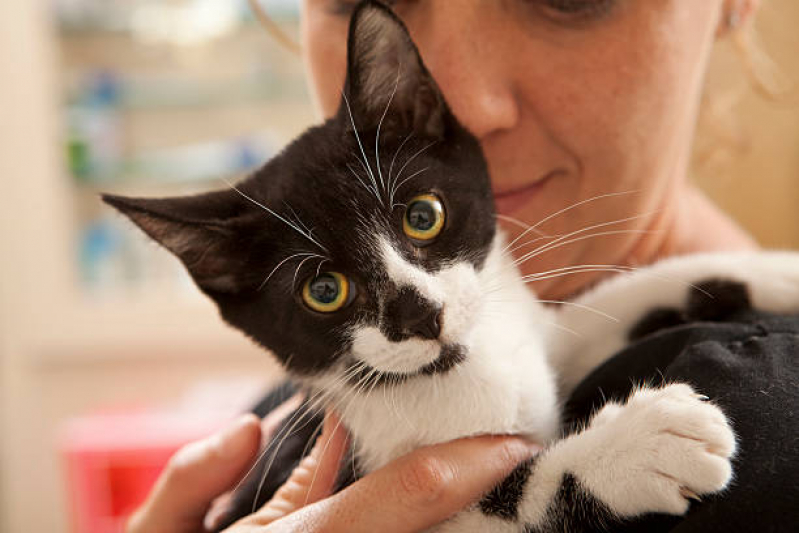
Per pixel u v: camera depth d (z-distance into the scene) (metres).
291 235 0.41
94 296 1.06
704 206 0.56
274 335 0.43
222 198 0.42
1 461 1.08
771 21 0.64
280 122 1.12
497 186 0.43
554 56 0.41
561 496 0.36
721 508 0.32
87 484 0.83
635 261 0.49
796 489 0.31
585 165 0.43
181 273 1.05
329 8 0.45
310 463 0.42
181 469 0.44
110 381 1.08
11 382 1.06
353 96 0.41
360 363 0.41
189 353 1.08
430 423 0.40
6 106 0.99
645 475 0.34
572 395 0.42
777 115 0.86
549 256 0.45
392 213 0.40
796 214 0.89
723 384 0.35
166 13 1.08
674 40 0.41
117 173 1.07
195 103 1.10
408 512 0.37
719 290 0.43
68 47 1.08
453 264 0.41
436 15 0.41
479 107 0.41
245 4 1.06
